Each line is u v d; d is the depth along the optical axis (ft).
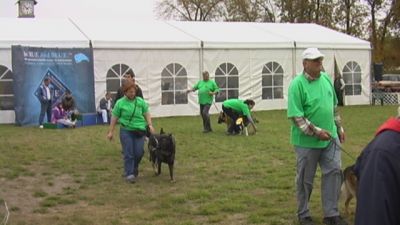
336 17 157.38
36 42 70.44
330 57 89.97
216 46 80.59
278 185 29.60
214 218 23.06
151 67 76.79
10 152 43.62
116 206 25.93
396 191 7.33
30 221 23.38
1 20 79.51
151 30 82.64
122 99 31.53
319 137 20.35
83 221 23.21
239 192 28.25
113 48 74.28
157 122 68.23
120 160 39.65
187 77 79.00
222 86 81.41
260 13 175.11
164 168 35.68
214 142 48.03
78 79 71.87
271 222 22.40
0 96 69.41
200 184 30.50
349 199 22.41
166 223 22.66
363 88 94.07
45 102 65.98
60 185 31.24
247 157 39.88
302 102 20.62
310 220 21.62
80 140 51.29
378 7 155.94
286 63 86.12
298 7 158.81
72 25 80.48
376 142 7.66
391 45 156.35
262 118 71.26
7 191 29.63
